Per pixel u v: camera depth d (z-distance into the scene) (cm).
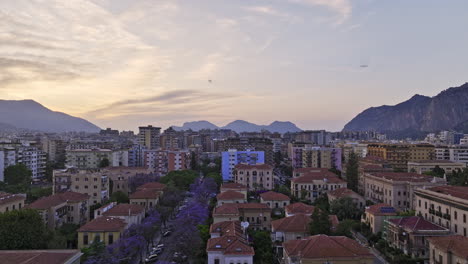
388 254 8038
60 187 12625
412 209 11331
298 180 14775
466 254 6156
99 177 12669
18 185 14925
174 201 12950
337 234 8788
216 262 6900
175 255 8462
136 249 8269
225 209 9875
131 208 10444
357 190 15925
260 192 15762
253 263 7319
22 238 7475
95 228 8738
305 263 6156
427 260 7494
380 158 19812
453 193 8656
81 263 7394
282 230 8519
